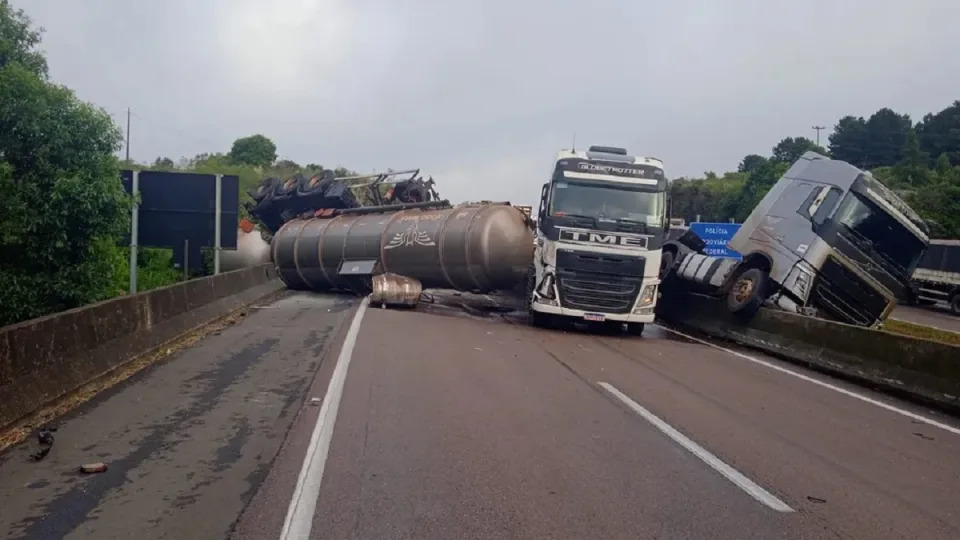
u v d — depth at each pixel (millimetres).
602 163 19531
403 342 16031
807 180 20156
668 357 15883
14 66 12172
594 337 18891
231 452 7984
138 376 11836
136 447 8125
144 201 18031
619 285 19141
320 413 9695
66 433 8602
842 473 7848
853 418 10695
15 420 8727
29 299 12523
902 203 19312
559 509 6469
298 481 7066
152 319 14406
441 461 7750
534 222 24109
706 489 7117
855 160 96062
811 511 6629
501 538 5816
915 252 19359
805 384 13422
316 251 29562
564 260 19141
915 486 7516
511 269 23422
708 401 11289
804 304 19406
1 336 8773
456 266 24062
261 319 19922
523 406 10383
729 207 65562
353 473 7320
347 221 29516
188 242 18156
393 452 8039
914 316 35000
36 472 7273
